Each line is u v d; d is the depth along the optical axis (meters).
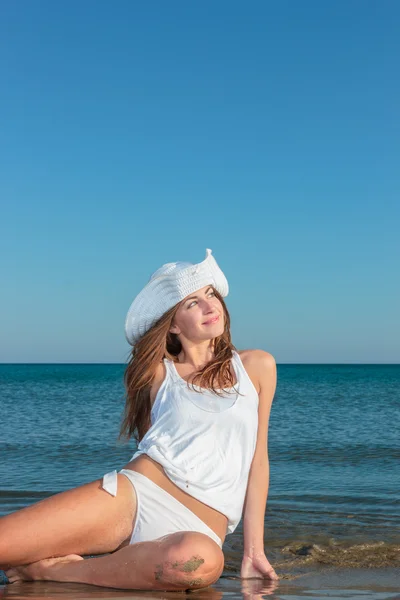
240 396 3.96
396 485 7.51
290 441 12.41
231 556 4.60
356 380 60.81
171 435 3.83
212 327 4.10
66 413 19.45
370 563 4.31
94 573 3.55
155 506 3.65
